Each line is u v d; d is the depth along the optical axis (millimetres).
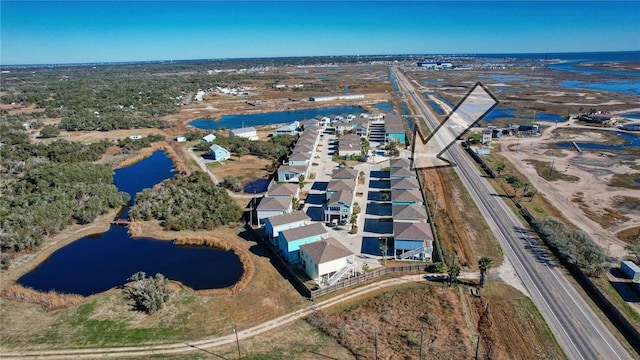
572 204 68875
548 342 37469
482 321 40781
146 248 59094
